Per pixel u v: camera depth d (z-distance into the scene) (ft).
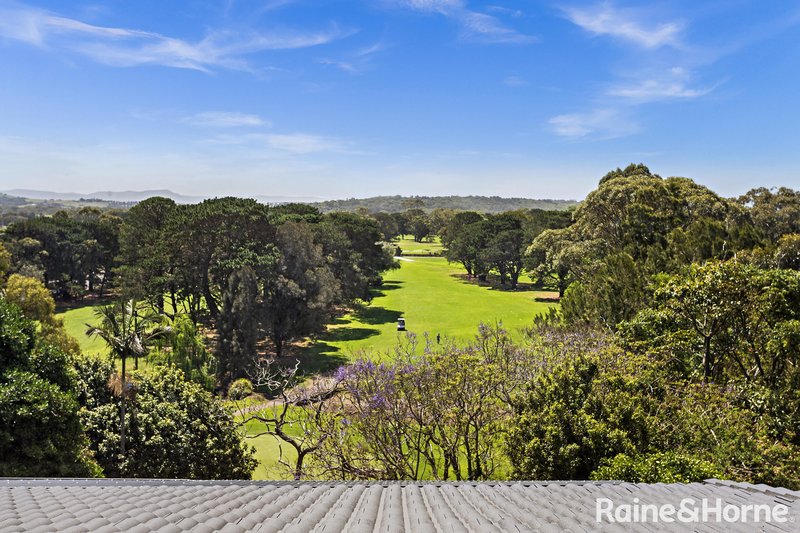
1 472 46.70
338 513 21.30
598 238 156.87
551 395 49.90
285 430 84.58
